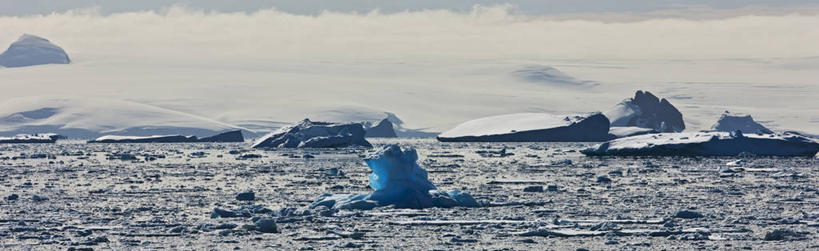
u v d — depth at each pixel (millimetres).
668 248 69000
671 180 145875
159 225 83562
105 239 73500
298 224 83000
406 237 75125
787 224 83062
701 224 82875
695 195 115938
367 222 84375
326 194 102125
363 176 159125
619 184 136750
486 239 73875
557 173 170375
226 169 188250
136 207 101375
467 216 89625
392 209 93750
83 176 163125
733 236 74812
